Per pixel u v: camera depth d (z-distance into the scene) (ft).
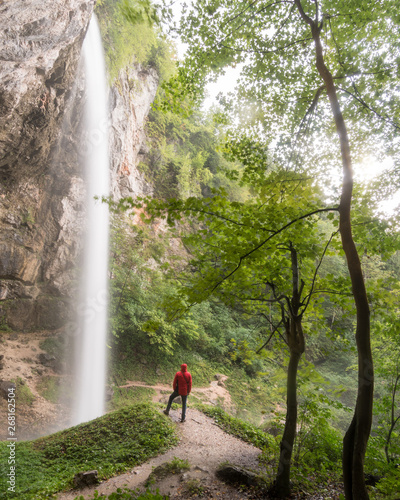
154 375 51.80
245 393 55.16
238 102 18.81
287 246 14.69
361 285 10.63
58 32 41.19
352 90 16.26
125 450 21.20
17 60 39.06
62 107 50.80
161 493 15.60
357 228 13.55
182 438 23.29
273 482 15.07
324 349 16.96
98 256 62.13
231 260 12.50
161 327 52.80
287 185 15.24
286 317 16.30
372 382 9.90
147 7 13.70
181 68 18.83
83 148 62.85
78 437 24.06
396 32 15.34
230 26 16.78
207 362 60.13
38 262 55.36
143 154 87.86
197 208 12.29
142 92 83.41
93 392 43.75
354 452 9.66
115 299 55.01
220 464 18.29
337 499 14.48
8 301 50.16
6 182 53.88
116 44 67.67
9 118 44.11
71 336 52.49
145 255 66.03
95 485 17.44
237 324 69.51
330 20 15.70
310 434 19.49
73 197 60.39
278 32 17.20
